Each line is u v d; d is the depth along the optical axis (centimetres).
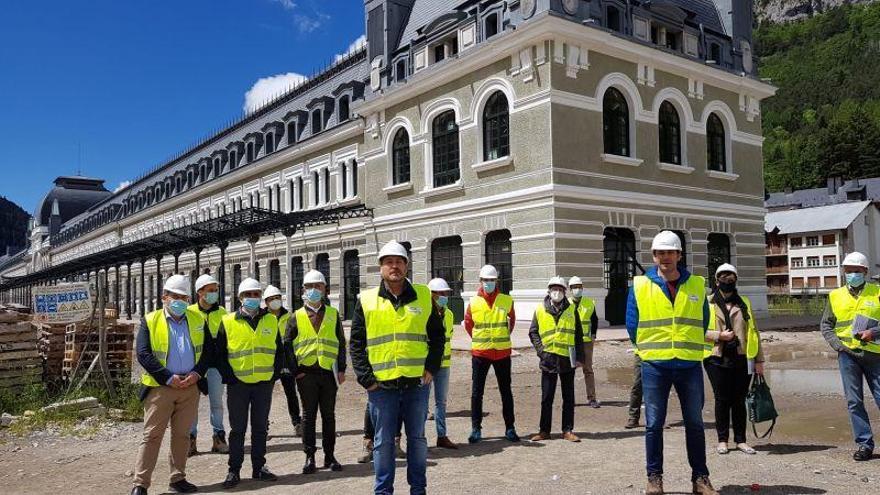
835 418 986
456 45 2825
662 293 629
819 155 10325
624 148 2612
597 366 1641
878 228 7556
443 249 2816
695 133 2861
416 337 602
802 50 16700
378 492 593
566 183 2350
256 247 4350
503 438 907
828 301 795
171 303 729
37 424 1080
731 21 3139
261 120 4841
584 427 968
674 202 2720
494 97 2594
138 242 3922
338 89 3584
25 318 1280
